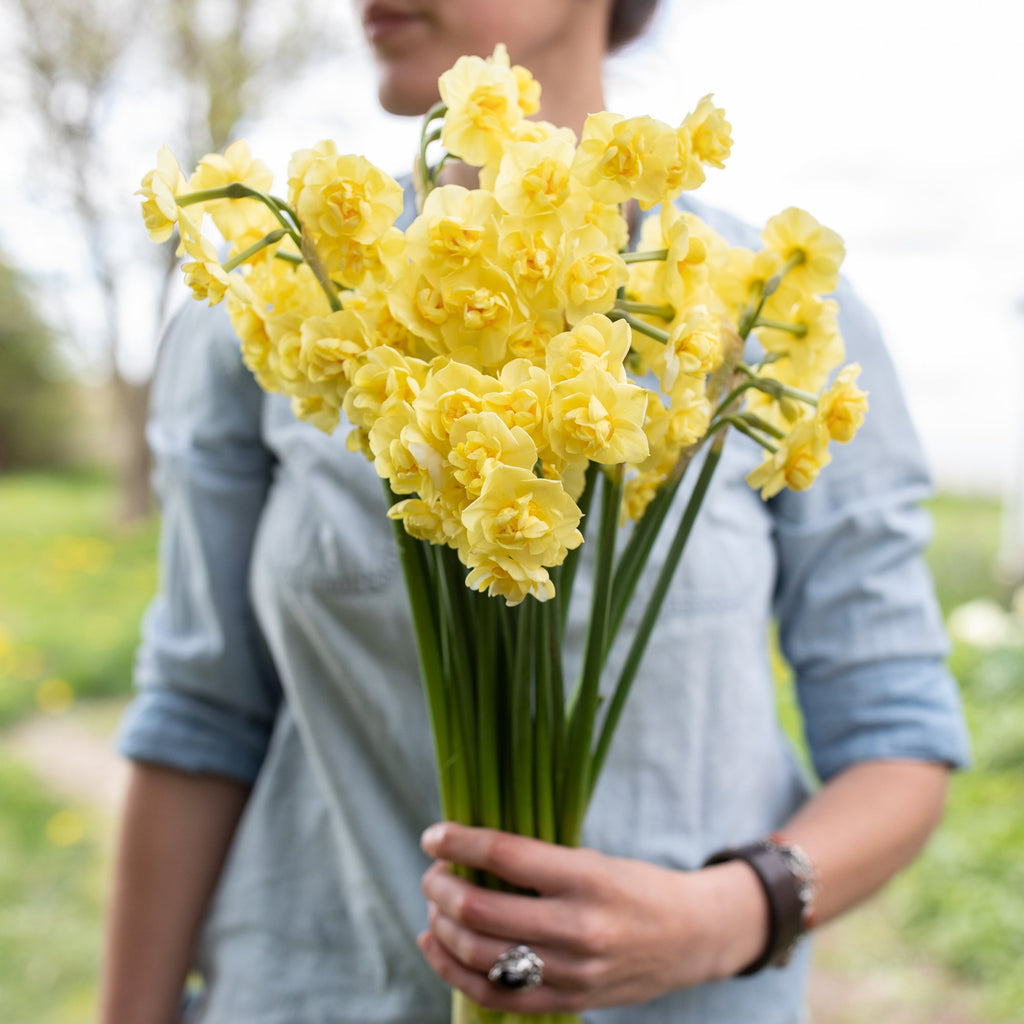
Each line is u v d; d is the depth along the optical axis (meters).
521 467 0.42
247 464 0.84
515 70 0.52
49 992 2.14
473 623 0.59
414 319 0.46
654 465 0.51
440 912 0.64
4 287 12.12
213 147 7.78
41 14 7.54
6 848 2.75
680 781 0.75
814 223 0.52
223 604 0.84
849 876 0.72
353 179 0.45
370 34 0.68
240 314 0.52
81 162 8.16
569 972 0.60
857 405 0.50
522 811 0.61
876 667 0.80
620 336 0.43
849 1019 2.13
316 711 0.78
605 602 0.55
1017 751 3.01
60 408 14.24
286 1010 0.78
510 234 0.45
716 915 0.65
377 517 0.75
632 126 0.45
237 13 7.59
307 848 0.81
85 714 4.11
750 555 0.77
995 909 2.34
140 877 0.84
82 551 7.55
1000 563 5.84
